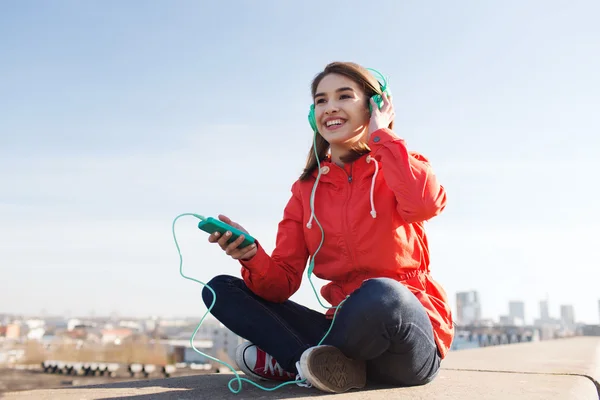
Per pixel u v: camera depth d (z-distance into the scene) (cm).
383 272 191
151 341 8706
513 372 271
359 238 191
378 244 189
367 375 185
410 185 181
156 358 8019
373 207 189
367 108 211
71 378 4503
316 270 206
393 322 157
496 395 172
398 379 179
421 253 196
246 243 179
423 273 196
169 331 13950
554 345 682
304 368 161
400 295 158
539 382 217
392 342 163
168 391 181
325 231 199
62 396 170
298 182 219
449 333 187
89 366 5578
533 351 514
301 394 167
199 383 206
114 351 8512
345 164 205
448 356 429
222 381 213
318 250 202
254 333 186
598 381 248
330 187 206
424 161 200
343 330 163
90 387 195
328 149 220
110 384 205
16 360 8481
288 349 181
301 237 212
